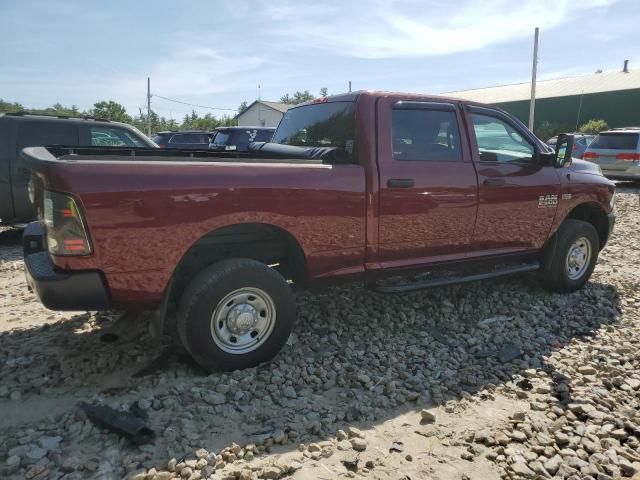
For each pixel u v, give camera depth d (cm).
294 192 363
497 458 278
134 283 323
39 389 333
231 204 341
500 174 472
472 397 339
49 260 340
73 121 802
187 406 313
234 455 270
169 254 328
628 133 1479
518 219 492
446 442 291
